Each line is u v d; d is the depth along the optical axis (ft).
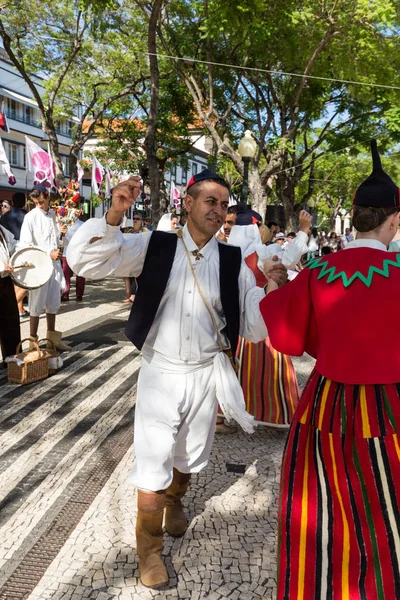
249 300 7.88
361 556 5.77
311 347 6.96
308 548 5.97
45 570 7.83
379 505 5.79
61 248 19.74
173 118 69.31
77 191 25.94
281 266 7.91
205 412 7.97
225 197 7.36
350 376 6.07
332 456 6.07
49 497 9.88
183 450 8.12
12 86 100.07
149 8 42.45
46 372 16.83
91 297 35.24
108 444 12.21
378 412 5.95
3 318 17.04
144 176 69.92
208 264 7.64
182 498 9.88
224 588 7.54
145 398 7.63
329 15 40.70
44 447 12.00
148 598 7.30
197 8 44.47
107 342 21.68
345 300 6.17
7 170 35.17
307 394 6.56
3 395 15.25
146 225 44.78
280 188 71.72
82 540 8.57
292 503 6.17
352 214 6.80
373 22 39.65
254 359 12.41
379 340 6.01
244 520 9.24
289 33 43.27
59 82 50.70
